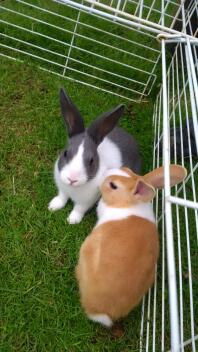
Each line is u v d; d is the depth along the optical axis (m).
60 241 0.63
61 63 0.83
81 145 0.57
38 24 0.84
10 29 0.83
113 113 0.57
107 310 0.52
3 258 0.60
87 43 0.84
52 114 0.75
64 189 0.62
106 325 0.56
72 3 0.66
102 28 0.86
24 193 0.67
